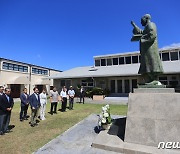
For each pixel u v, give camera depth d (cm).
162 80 1917
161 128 525
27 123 904
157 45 667
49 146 581
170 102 552
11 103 768
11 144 603
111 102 1753
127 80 2134
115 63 2438
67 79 2475
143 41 661
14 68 2555
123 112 1194
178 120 515
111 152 523
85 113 1187
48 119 997
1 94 730
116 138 593
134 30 722
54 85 2544
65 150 546
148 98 589
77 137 675
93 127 818
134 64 2269
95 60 2594
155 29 651
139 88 654
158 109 555
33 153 527
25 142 622
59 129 788
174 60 2069
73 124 877
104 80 2245
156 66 648
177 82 1838
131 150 500
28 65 2811
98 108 1422
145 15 687
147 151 483
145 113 566
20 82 2495
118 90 2173
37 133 729
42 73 3131
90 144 597
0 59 2311
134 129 558
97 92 2034
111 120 738
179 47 2034
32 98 865
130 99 616
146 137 531
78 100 2011
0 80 2297
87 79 2342
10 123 905
